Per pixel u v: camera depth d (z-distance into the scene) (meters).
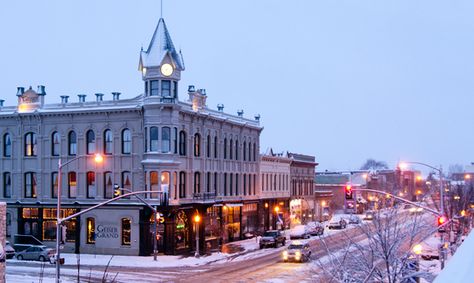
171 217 54.09
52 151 58.50
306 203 94.56
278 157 82.12
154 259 49.81
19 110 60.12
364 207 95.25
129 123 55.44
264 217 77.56
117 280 38.94
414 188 132.38
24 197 59.53
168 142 54.28
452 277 2.34
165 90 54.81
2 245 21.64
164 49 54.94
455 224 48.81
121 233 54.69
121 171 55.53
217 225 63.16
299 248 47.75
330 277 22.42
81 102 57.62
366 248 23.75
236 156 69.94
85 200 56.41
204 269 44.97
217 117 63.59
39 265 46.50
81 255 54.12
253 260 50.50
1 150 60.81
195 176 59.97
